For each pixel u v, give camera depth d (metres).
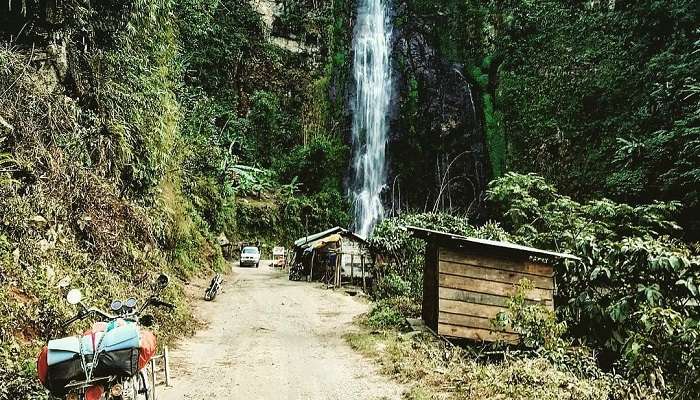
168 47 16.84
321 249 21.59
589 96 27.14
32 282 6.46
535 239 11.77
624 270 8.77
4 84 8.05
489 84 34.31
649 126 22.48
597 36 27.88
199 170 23.98
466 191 35.59
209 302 13.84
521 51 31.92
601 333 8.89
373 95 38.66
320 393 6.02
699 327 5.41
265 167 38.41
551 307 9.11
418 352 7.86
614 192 21.52
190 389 6.13
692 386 5.11
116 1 11.48
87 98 10.81
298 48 40.19
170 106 16.55
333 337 9.75
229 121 34.34
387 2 39.19
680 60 20.42
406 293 14.55
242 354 8.14
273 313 12.69
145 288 10.03
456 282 9.03
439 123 36.50
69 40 10.26
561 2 30.50
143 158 12.89
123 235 10.62
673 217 18.33
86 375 3.65
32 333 5.93
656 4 22.05
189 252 18.34
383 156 37.75
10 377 4.93
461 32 36.59
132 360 3.80
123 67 12.45
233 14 37.47
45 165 8.32
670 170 18.41
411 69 37.78
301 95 39.94
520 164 30.34
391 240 17.39
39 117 8.55
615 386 5.87
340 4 40.69
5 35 9.13
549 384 6.00
